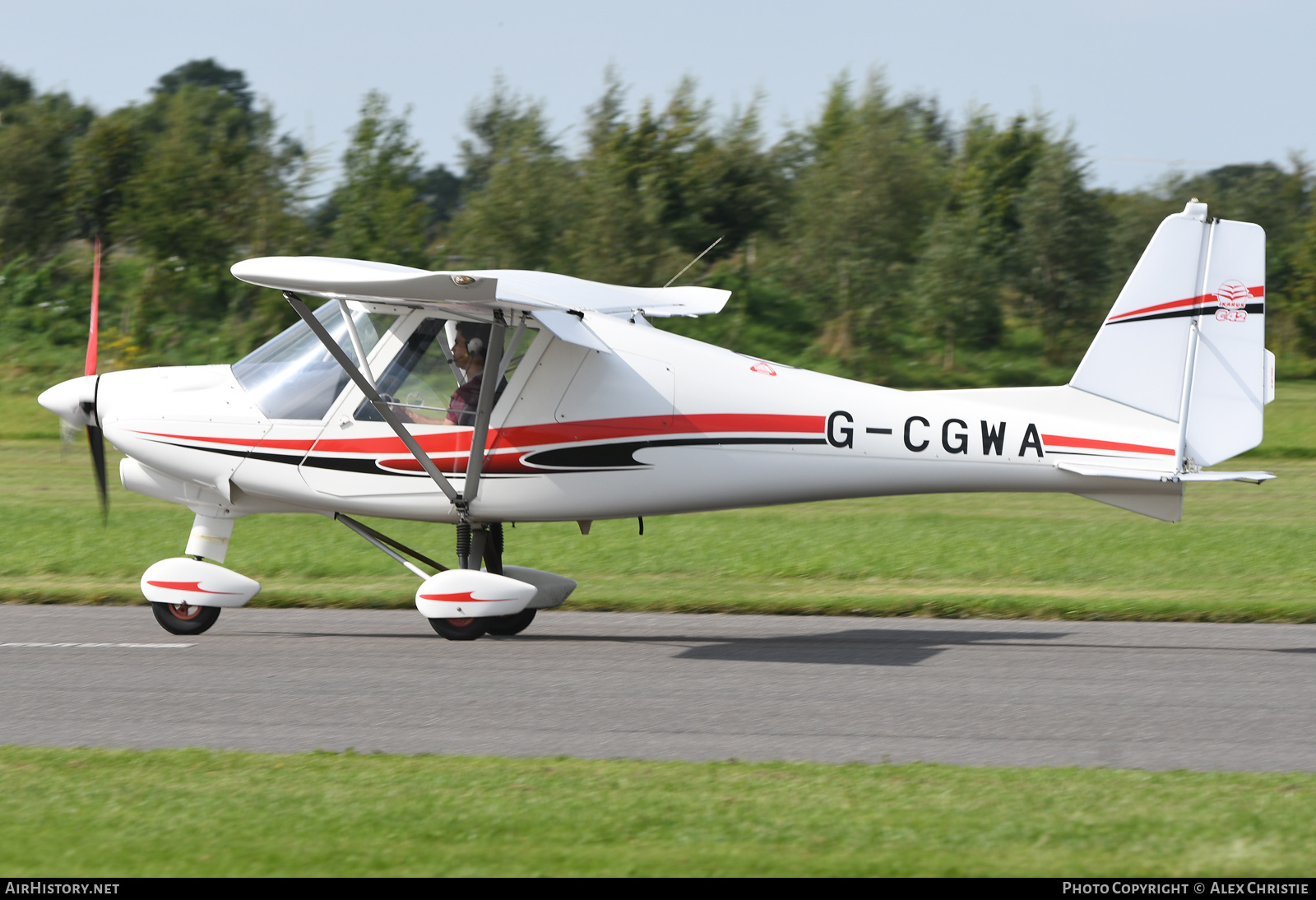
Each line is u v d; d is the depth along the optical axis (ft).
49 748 65.00
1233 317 89.61
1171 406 90.48
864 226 431.84
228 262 397.39
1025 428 91.91
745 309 422.41
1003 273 462.19
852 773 60.34
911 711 75.05
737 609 110.01
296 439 94.22
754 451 92.68
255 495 96.99
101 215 435.53
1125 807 54.49
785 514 178.60
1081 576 128.77
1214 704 76.74
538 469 92.68
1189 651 92.63
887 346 424.05
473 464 92.32
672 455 92.63
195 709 74.49
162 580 95.50
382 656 89.92
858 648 93.71
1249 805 54.90
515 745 67.31
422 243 410.52
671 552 142.51
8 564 132.46
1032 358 444.55
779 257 445.37
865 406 92.84
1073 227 463.83
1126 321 90.63
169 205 399.65
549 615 108.78
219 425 95.20
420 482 93.91
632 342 93.30
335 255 399.44
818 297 431.02
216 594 95.76
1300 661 88.74
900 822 52.37
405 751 65.92
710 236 439.22
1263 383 89.35
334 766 61.31
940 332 437.17
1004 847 49.39
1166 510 92.43
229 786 57.41
